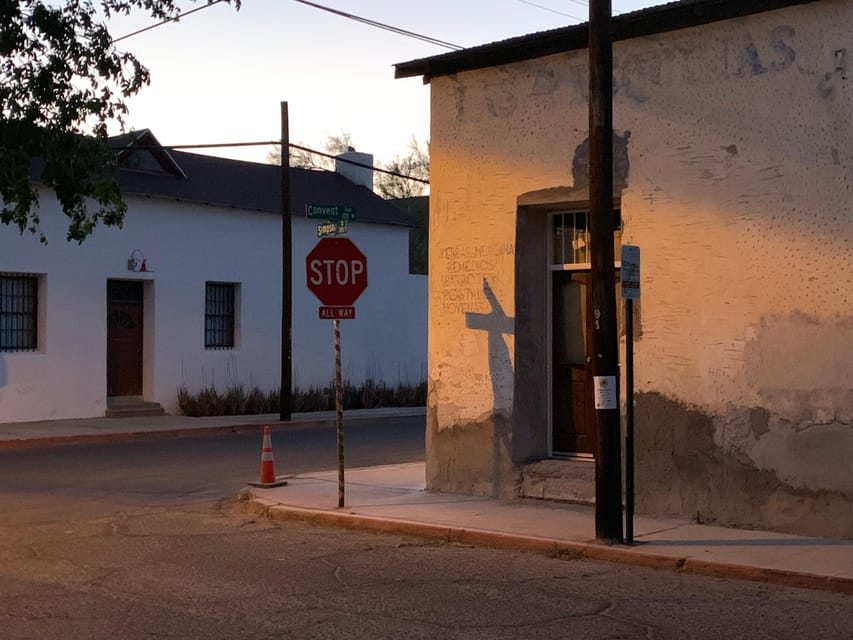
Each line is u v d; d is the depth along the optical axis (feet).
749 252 34.68
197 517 39.60
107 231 80.43
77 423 75.51
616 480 32.40
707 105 35.68
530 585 28.09
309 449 64.54
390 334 104.58
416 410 95.96
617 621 24.31
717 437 35.27
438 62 42.22
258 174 98.37
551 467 40.42
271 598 26.40
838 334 32.78
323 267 39.91
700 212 35.76
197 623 23.90
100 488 47.32
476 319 41.96
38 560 31.12
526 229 41.11
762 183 34.42
